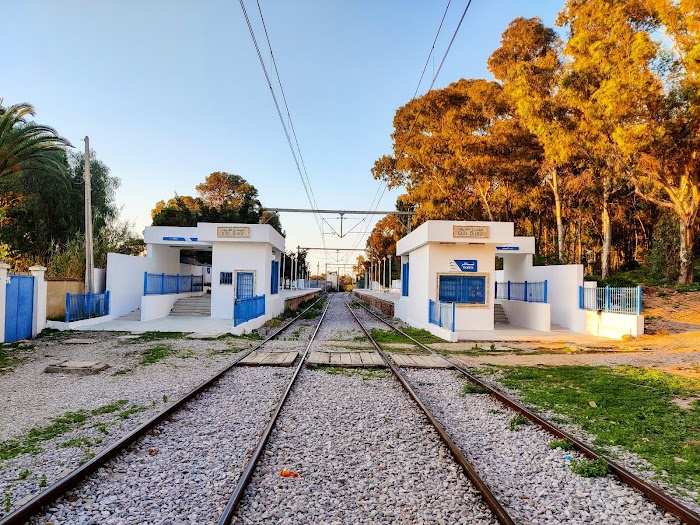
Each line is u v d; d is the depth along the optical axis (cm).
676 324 2122
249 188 6575
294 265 8850
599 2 2402
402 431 695
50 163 2891
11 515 400
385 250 8150
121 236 3105
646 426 739
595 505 475
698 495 500
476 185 3878
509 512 455
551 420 775
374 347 1591
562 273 2416
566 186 3534
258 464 555
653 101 2266
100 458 532
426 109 3669
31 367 1170
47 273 2447
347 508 457
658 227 3225
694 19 2217
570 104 2594
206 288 3738
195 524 416
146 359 1288
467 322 2266
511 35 3353
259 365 1200
